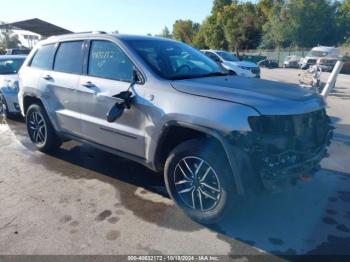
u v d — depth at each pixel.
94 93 3.97
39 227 3.18
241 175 2.81
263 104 2.85
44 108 4.98
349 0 52.47
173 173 3.38
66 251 2.83
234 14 67.19
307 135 3.08
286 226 3.22
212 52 14.66
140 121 3.52
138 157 3.69
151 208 3.55
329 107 9.65
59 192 3.91
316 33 49.91
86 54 4.24
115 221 3.29
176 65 3.86
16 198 3.76
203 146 3.07
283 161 2.78
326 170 4.59
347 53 32.84
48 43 4.97
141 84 3.53
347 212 3.47
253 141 2.75
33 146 5.61
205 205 3.25
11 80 7.44
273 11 54.66
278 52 48.31
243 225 3.24
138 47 3.84
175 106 3.17
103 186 4.07
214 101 2.99
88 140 4.31
